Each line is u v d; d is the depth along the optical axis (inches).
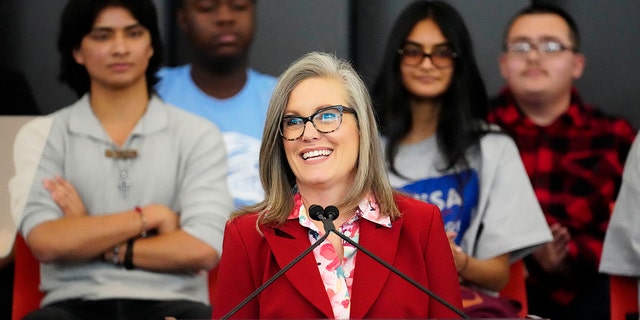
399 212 270.7
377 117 400.2
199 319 388.2
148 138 410.9
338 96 268.1
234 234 270.7
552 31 432.8
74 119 414.0
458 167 403.9
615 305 402.0
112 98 414.0
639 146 405.4
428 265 269.0
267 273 263.9
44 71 421.1
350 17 435.8
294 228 269.6
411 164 406.6
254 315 265.9
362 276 262.8
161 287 393.4
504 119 428.8
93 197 405.4
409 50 407.2
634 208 399.5
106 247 390.6
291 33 435.2
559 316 428.8
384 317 260.5
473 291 379.6
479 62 434.6
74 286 391.2
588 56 436.1
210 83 424.2
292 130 266.8
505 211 404.2
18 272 398.6
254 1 431.5
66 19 418.6
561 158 430.0
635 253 396.8
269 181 273.7
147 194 405.4
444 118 407.2
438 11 409.4
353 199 268.5
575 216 428.8
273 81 433.4
